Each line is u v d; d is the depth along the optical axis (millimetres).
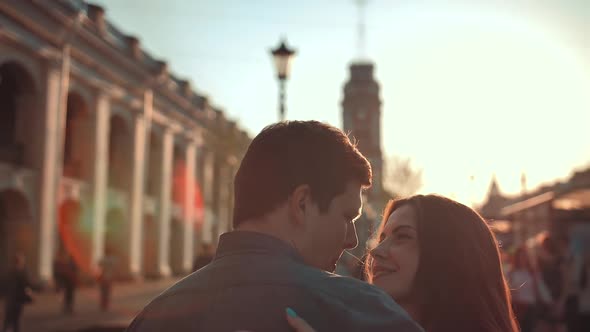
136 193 32594
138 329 1512
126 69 30500
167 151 37125
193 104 40031
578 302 9406
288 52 14391
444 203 2453
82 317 16688
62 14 23781
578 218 15781
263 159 1559
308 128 1590
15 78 23531
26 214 23484
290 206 1540
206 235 44219
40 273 23516
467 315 2336
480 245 2428
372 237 2799
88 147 28172
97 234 28406
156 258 36031
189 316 1430
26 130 23797
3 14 21219
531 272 9352
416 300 2402
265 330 1335
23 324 14977
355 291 1401
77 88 27000
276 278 1398
